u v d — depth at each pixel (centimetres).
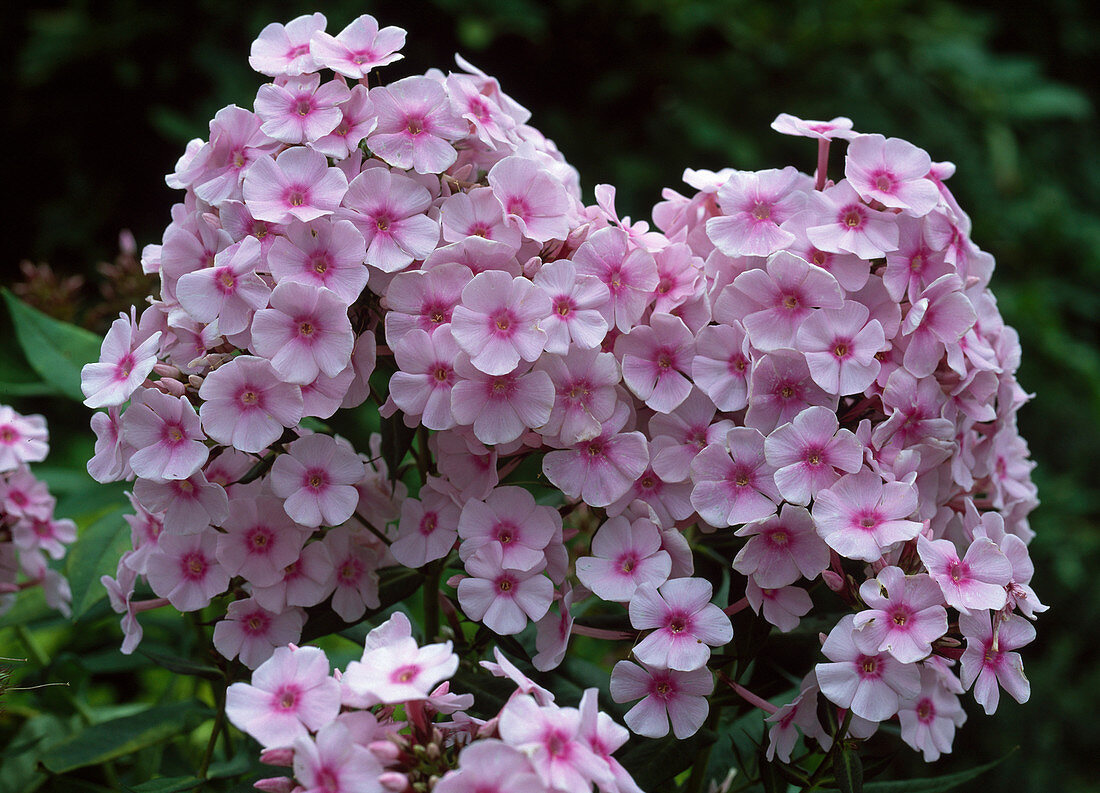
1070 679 165
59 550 96
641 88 186
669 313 87
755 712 94
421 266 86
